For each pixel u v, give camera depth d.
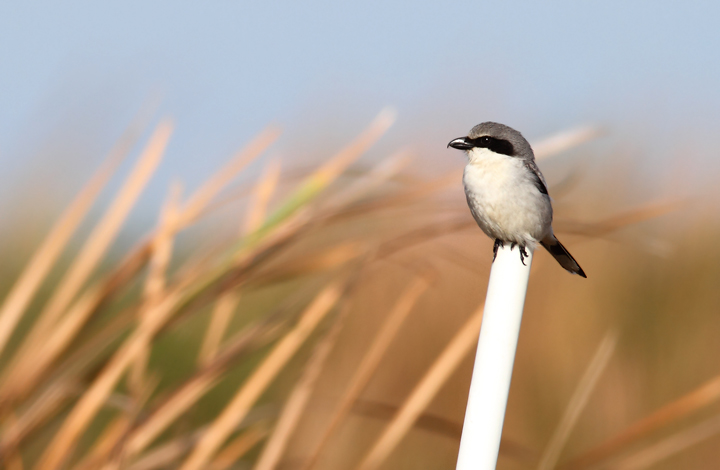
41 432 5.39
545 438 10.05
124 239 13.30
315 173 5.75
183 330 10.70
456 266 9.99
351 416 9.21
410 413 5.65
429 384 5.71
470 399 3.71
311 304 6.02
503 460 10.02
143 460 5.68
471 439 3.65
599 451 6.07
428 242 7.32
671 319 10.64
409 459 9.91
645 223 11.16
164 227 5.49
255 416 6.29
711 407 9.86
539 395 10.44
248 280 5.68
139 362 5.74
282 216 5.53
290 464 6.73
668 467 9.70
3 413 5.07
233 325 11.29
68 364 5.33
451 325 9.96
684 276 10.86
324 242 7.73
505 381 3.65
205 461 5.35
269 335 5.90
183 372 10.44
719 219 11.32
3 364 10.27
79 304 5.43
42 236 13.34
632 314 10.78
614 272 11.05
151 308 5.32
